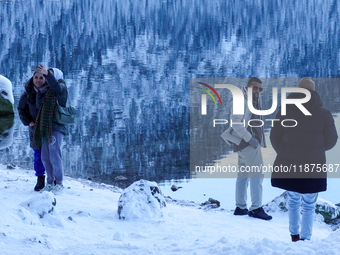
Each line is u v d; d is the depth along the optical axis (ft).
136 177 39.24
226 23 439.22
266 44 307.58
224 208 28.35
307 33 366.02
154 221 20.49
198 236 18.34
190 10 474.08
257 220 23.54
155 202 21.67
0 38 289.12
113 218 20.90
